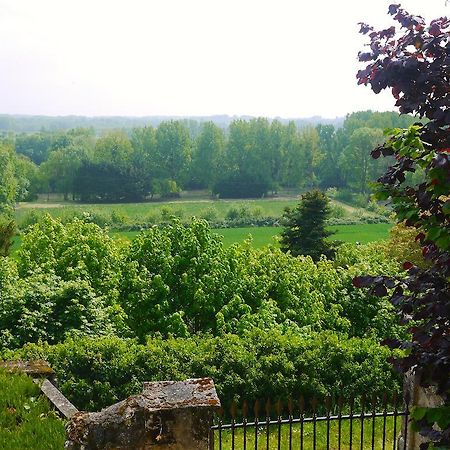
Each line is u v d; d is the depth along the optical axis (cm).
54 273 1552
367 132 7475
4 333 1106
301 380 1066
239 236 5803
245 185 8406
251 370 1059
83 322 1179
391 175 474
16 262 1669
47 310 1169
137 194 8075
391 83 466
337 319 1538
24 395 739
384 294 450
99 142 8269
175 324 1379
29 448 613
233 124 8569
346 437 930
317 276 1688
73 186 7944
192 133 16312
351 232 5700
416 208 443
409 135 455
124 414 505
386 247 2775
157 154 8412
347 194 7738
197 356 1073
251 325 1352
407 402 625
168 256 1531
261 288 1544
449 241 403
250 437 930
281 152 8494
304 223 3447
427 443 436
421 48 451
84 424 504
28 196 7844
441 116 431
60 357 1007
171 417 504
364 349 1154
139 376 1014
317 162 8644
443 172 403
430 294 428
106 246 1702
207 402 513
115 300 1425
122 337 1304
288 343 1142
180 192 8669
